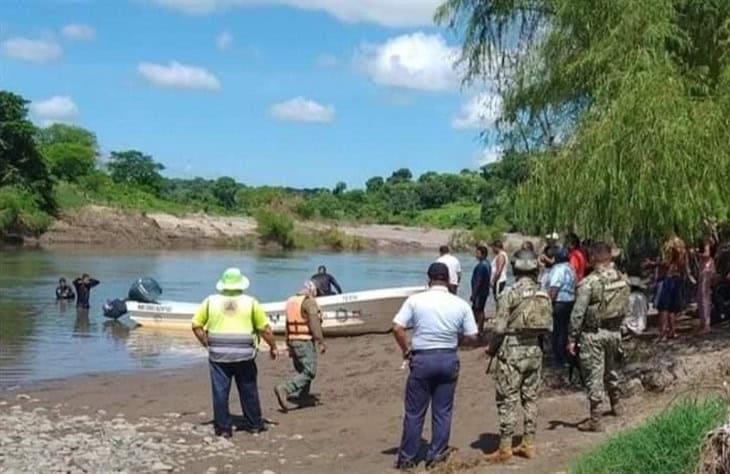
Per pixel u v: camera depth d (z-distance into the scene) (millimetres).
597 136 14461
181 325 29312
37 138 101250
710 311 17609
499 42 19906
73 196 93000
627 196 14188
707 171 14070
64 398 18031
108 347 25703
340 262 71938
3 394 18484
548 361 16547
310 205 112062
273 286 47469
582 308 11594
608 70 14977
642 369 13812
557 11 16266
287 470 12102
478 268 21188
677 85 14484
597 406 11695
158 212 99938
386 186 145500
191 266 61188
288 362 21531
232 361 14094
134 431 14562
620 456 8648
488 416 14070
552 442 11430
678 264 16953
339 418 15258
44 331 28812
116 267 58156
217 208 114688
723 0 15219
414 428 11438
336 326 26266
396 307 26297
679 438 8164
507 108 18188
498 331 10930
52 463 12312
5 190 85500
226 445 13539
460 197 140500
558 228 15539
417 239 102500
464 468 10914
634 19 14906
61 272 52719
